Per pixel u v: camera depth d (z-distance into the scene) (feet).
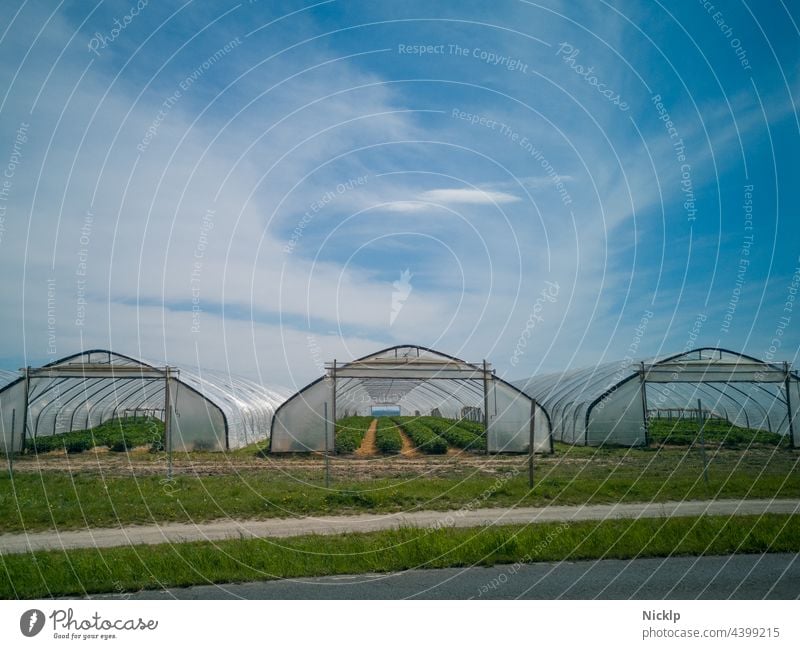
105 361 90.79
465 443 98.99
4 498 49.62
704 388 109.19
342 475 67.72
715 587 29.14
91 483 58.29
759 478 58.13
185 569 31.07
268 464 78.48
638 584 29.60
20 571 30.53
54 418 104.37
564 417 107.14
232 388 120.06
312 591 28.94
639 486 54.24
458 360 95.30
